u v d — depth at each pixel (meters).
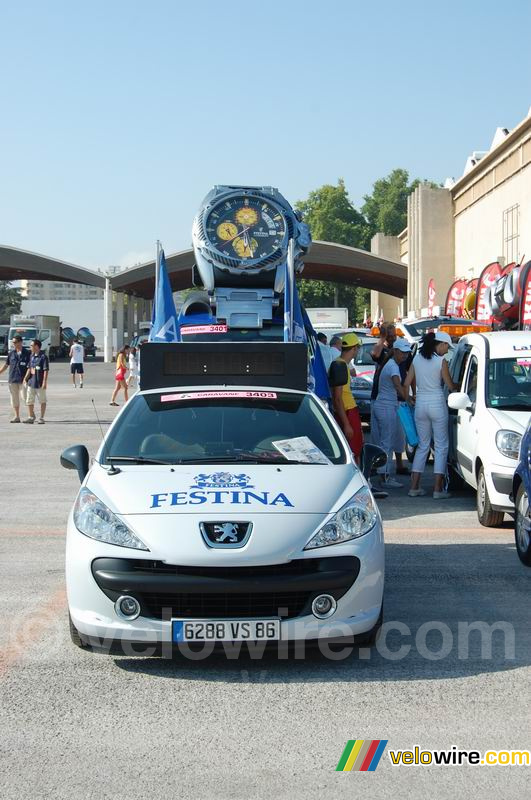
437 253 49.19
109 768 4.04
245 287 12.13
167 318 10.77
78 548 5.20
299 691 4.95
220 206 11.87
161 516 5.18
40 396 20.88
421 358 10.84
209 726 4.48
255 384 7.75
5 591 6.92
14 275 71.25
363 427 19.23
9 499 11.22
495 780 3.93
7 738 4.35
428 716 4.60
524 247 35.06
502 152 37.91
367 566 5.18
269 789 3.84
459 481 11.59
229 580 4.93
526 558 7.70
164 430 6.41
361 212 135.88
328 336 23.86
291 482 5.55
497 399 9.75
